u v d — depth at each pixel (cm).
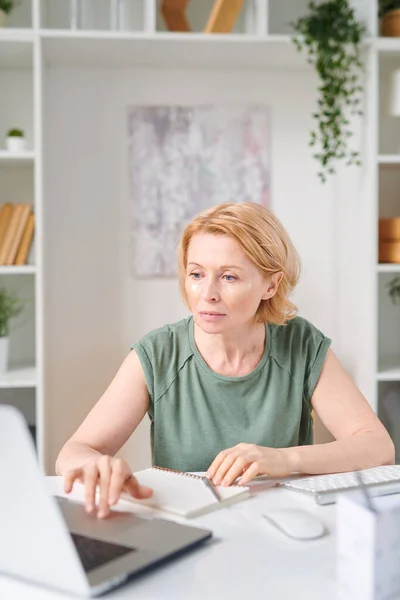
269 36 241
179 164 275
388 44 243
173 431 143
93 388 276
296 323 152
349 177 269
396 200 283
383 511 68
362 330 256
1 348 247
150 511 101
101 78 271
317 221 281
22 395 273
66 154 271
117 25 257
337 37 237
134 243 275
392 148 282
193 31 271
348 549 71
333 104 245
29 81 268
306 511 101
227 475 111
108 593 74
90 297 275
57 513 71
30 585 75
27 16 263
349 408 142
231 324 129
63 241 273
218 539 90
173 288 278
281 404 143
